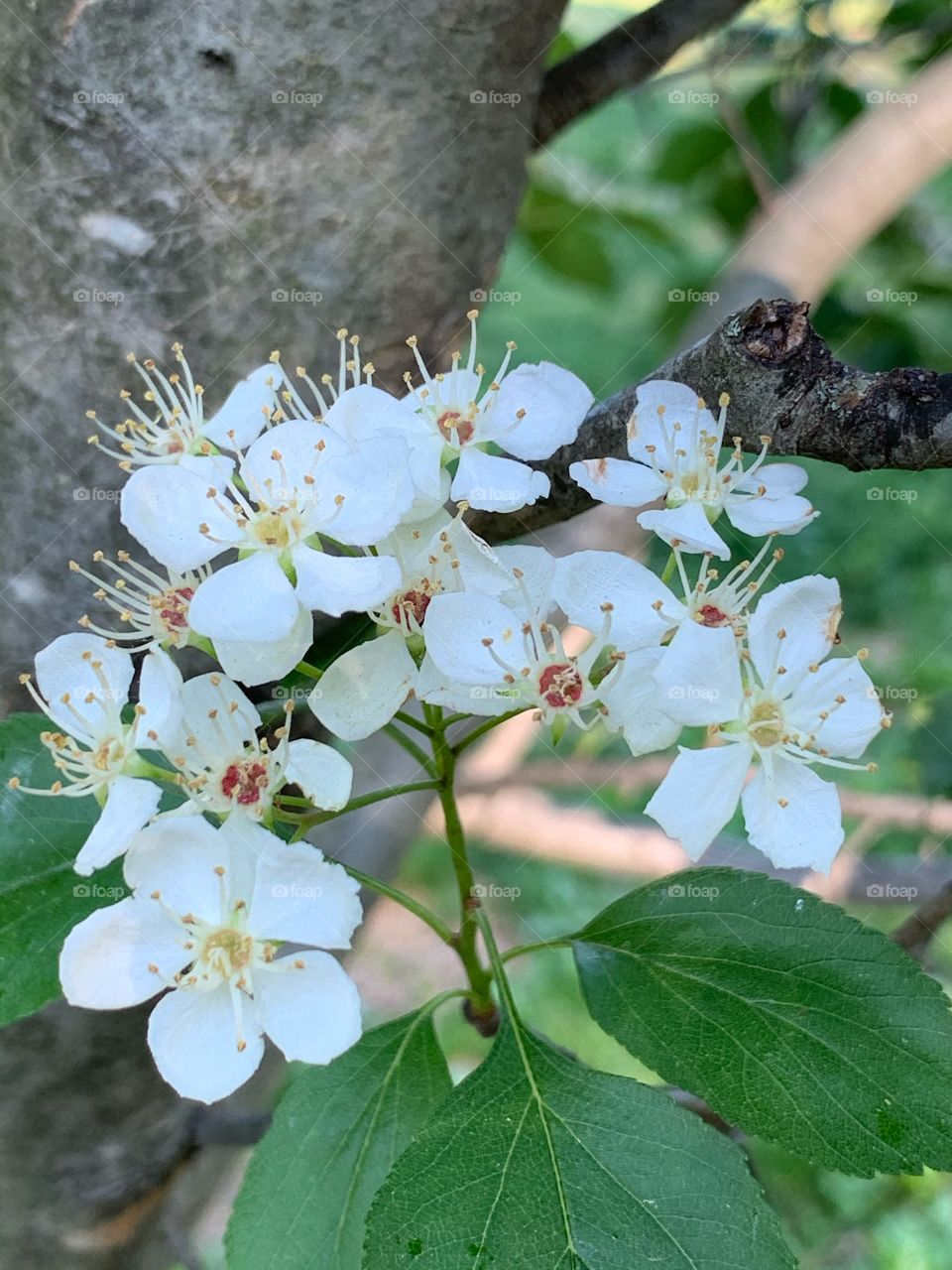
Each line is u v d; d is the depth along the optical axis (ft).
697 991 0.31
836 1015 0.30
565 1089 0.30
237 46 0.36
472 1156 0.28
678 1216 0.28
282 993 0.28
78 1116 0.45
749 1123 0.29
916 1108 0.29
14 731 0.35
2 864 0.33
